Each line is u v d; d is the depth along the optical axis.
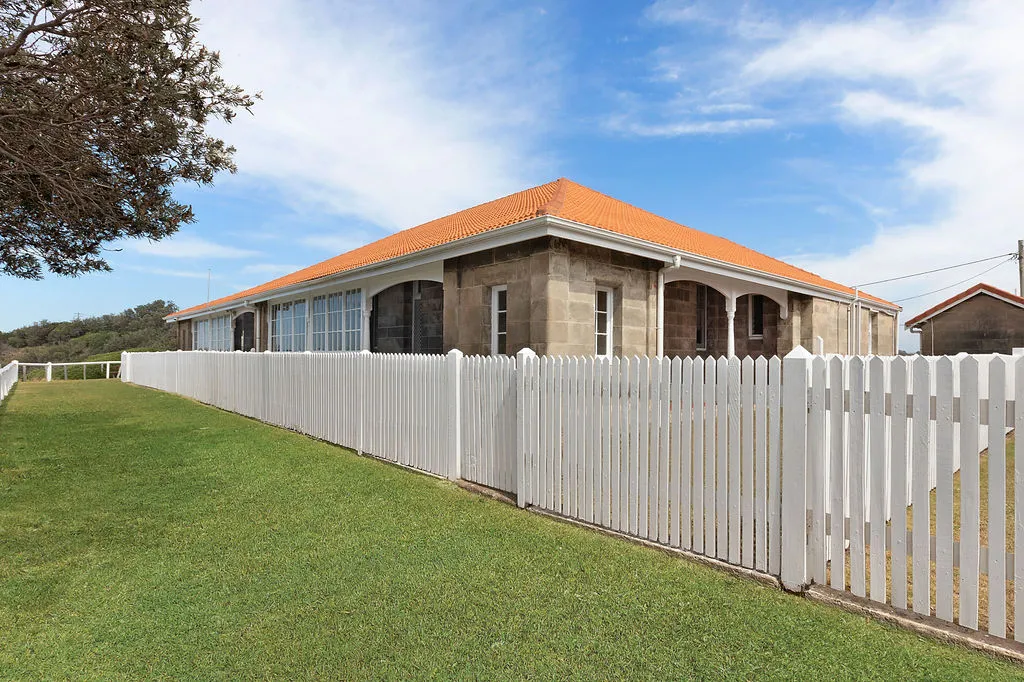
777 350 14.62
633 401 4.09
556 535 4.18
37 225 8.40
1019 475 2.52
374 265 11.33
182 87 6.29
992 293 18.95
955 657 2.46
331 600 3.12
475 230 9.32
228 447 7.75
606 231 8.20
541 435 4.82
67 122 5.55
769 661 2.45
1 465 6.61
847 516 3.22
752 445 3.40
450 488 5.64
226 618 2.91
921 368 2.78
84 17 5.46
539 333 8.27
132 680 2.37
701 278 11.49
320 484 5.77
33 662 2.50
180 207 7.88
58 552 3.88
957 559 2.68
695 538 3.69
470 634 2.71
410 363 6.69
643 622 2.81
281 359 9.78
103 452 7.38
